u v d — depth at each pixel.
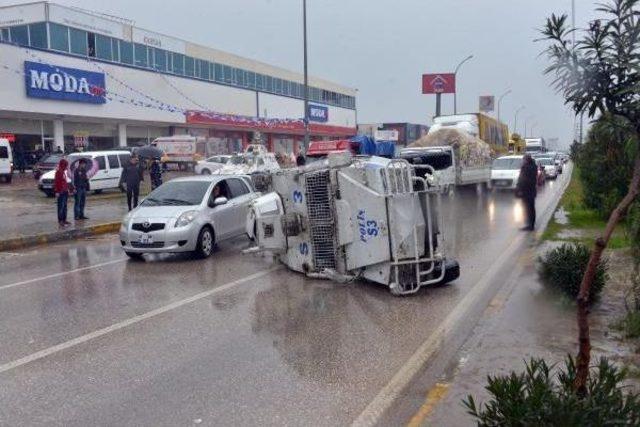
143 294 9.27
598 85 4.11
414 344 6.80
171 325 7.62
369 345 6.79
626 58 3.95
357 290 9.35
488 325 7.05
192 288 9.66
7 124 38.91
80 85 41.25
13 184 32.50
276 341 6.96
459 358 6.21
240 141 61.06
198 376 5.92
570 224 15.61
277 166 36.88
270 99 65.38
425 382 5.70
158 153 40.69
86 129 44.56
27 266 12.01
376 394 5.45
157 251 11.91
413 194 9.03
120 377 5.91
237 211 13.71
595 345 6.21
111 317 7.99
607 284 8.70
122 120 46.31
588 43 4.05
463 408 4.88
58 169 17.19
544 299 8.05
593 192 16.53
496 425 3.72
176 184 13.48
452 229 16.31
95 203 24.22
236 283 9.98
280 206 10.45
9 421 4.99
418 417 4.78
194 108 53.44
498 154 39.28
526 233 15.26
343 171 9.45
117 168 28.25
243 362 6.29
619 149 12.47
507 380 3.91
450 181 23.91
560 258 8.29
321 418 4.98
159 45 49.44
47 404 5.31
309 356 6.46
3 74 36.19
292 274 10.60
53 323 7.73
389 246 8.98
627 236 7.46
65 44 41.28
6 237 14.83
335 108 79.12
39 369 6.13
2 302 8.87
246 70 61.62
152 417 5.03
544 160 41.69
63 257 13.06
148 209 12.49
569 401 3.58
